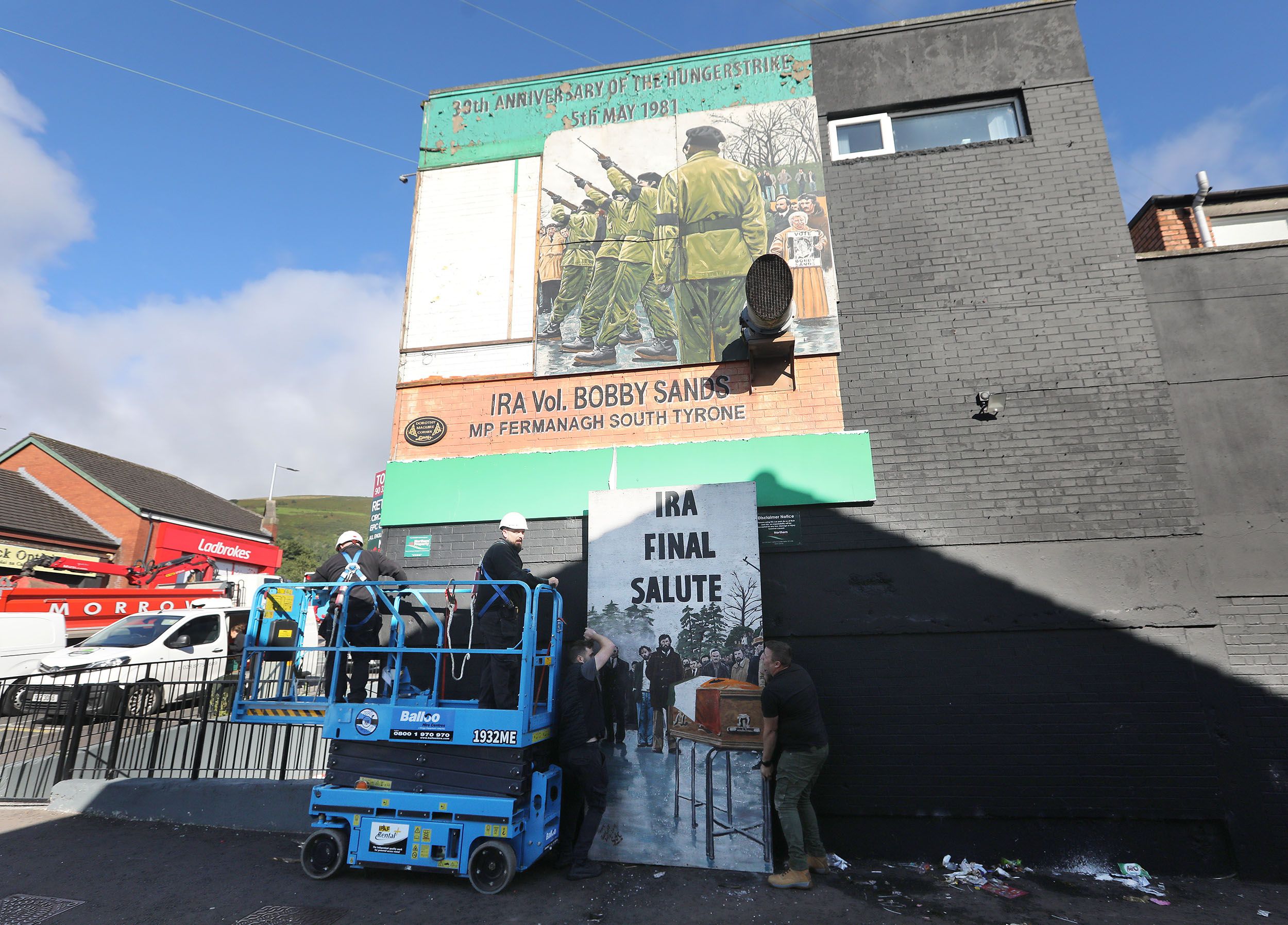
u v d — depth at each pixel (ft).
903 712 18.35
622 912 14.26
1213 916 14.52
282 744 23.50
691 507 19.36
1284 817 16.81
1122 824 17.20
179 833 19.10
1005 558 18.97
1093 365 19.94
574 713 16.49
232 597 50.31
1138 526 18.72
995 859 17.31
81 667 23.38
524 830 15.64
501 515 21.27
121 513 85.46
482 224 24.09
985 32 23.07
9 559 70.64
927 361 20.65
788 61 23.75
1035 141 21.84
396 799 15.67
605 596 19.11
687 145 23.50
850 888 15.69
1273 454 18.85
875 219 21.99
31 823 19.77
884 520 19.62
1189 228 25.94
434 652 16.31
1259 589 18.07
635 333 22.30
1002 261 21.06
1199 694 17.63
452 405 22.77
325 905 14.44
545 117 24.67
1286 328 19.63
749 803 16.93
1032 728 17.90
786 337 20.38
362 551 17.98
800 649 19.03
